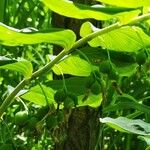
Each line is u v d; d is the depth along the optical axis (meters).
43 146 0.86
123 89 0.80
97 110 0.71
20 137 0.75
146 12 0.50
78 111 0.72
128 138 0.85
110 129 0.87
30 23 1.00
